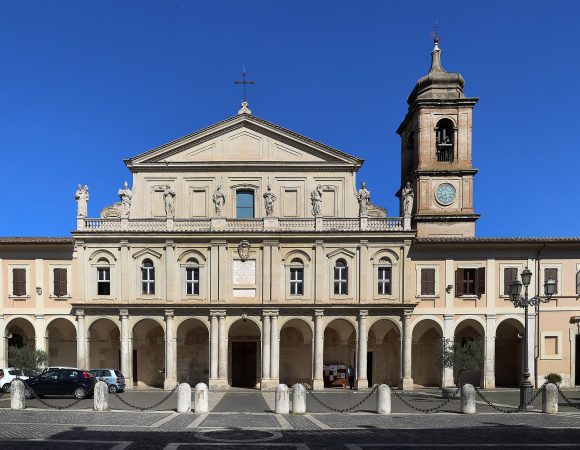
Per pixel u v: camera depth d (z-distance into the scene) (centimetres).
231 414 2594
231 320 4381
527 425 2258
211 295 4397
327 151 4747
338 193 4744
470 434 2022
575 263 4522
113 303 4347
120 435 1939
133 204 4706
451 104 5081
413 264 4544
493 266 4528
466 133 5056
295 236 4425
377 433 2036
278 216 4688
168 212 4472
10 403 3020
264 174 4741
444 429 2147
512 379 4744
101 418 2395
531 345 4447
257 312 4372
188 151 4766
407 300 4406
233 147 4769
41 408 2784
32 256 4522
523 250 4528
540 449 1722
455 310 4497
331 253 4450
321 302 4381
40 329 4450
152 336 4697
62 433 1977
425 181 5031
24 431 2019
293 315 4381
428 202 5009
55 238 4459
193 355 4691
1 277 4506
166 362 4331
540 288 4497
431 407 3050
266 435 1964
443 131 5169
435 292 4516
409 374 4328
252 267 4447
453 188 5016
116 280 4428
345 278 4459
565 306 4478
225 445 1750
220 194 4497
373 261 4459
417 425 2261
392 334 4688
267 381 4288
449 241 4459
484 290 4509
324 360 4684
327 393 4016
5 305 4481
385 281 4459
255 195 4725
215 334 4344
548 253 4531
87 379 3394
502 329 4791
